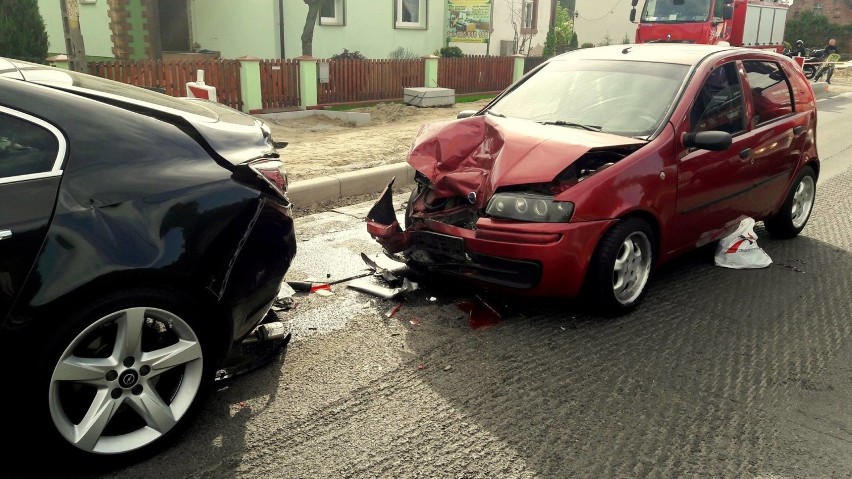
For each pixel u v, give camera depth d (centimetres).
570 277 426
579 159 468
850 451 319
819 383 381
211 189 312
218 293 307
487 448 314
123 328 281
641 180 444
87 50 1802
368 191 780
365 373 378
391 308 466
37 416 268
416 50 2012
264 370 377
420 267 481
